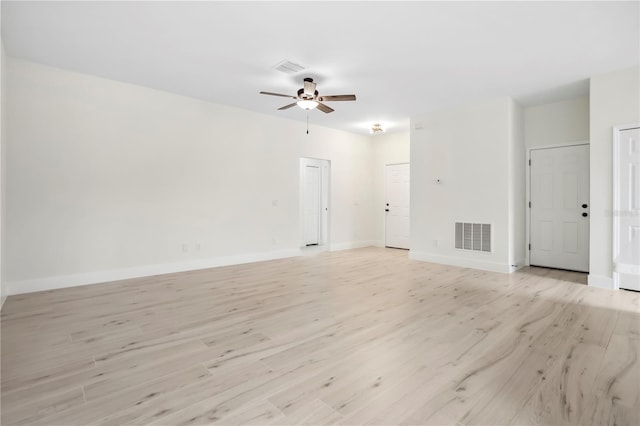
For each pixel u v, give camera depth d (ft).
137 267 14.55
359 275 15.15
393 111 18.10
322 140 21.97
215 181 16.94
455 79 13.37
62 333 8.43
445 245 17.80
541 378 6.25
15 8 8.54
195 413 5.22
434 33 9.75
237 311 10.14
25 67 11.93
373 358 7.09
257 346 7.68
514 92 14.90
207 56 11.41
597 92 12.81
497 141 15.74
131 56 11.48
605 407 5.34
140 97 14.49
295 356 7.18
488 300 11.26
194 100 16.17
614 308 10.37
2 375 6.37
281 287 13.01
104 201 13.69
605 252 12.76
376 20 9.06
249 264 17.79
